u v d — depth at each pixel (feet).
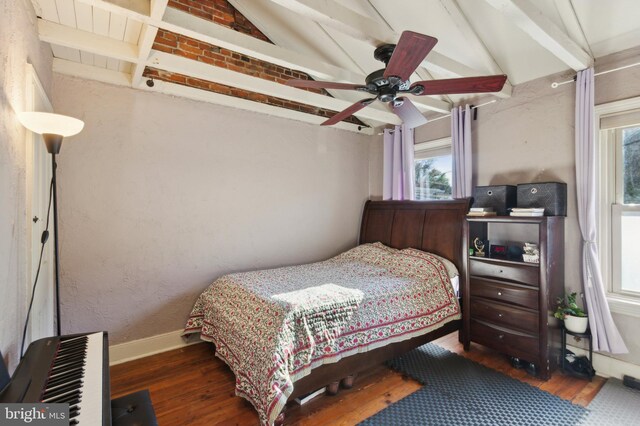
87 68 8.63
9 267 4.40
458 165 11.01
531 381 8.08
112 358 9.05
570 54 7.60
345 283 9.04
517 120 9.95
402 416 6.73
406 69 5.61
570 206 8.83
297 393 6.48
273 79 11.82
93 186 8.81
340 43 10.61
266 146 11.87
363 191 14.82
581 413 6.79
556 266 8.47
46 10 6.36
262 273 10.39
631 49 7.80
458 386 7.87
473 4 7.96
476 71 9.03
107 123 9.00
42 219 6.75
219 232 10.84
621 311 8.04
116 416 4.21
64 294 8.44
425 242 11.56
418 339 8.86
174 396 7.44
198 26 6.73
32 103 5.65
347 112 7.84
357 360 7.55
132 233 9.36
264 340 6.51
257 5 10.40
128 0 5.86
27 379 3.75
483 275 9.42
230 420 6.61
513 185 9.68
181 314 10.15
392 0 8.67
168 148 9.91
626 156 8.21
